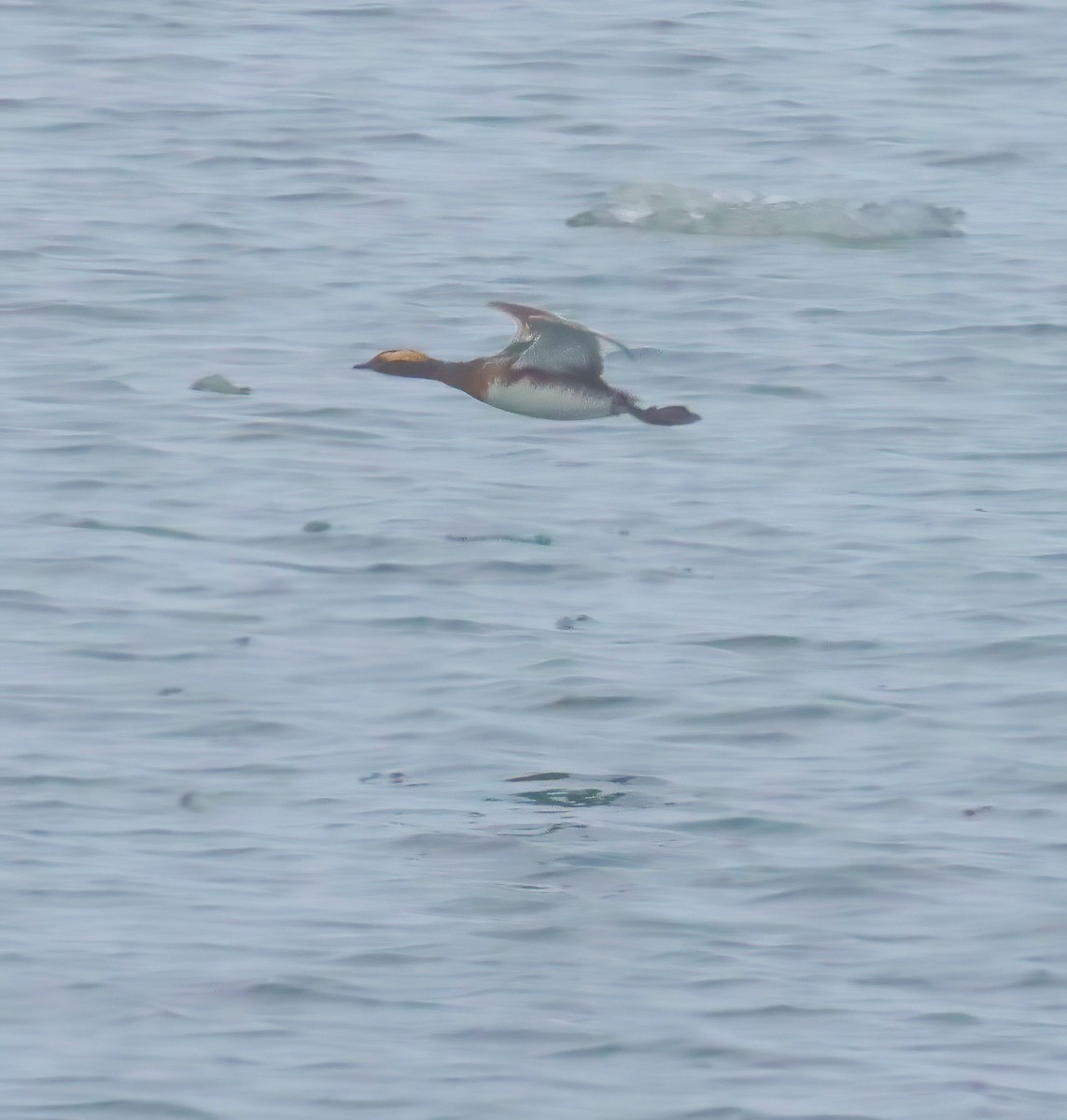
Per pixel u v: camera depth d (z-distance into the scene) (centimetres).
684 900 4044
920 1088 3428
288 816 4384
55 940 3853
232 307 8175
